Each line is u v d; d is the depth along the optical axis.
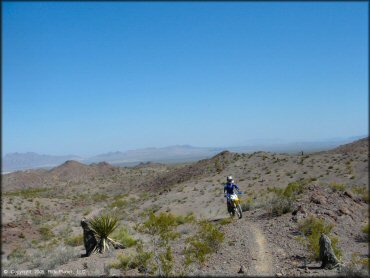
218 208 37.75
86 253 14.51
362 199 19.84
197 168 82.62
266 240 12.64
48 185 118.50
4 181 125.62
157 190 79.44
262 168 65.56
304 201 17.97
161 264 10.13
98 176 130.12
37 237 29.30
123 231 16.44
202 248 10.99
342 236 13.54
